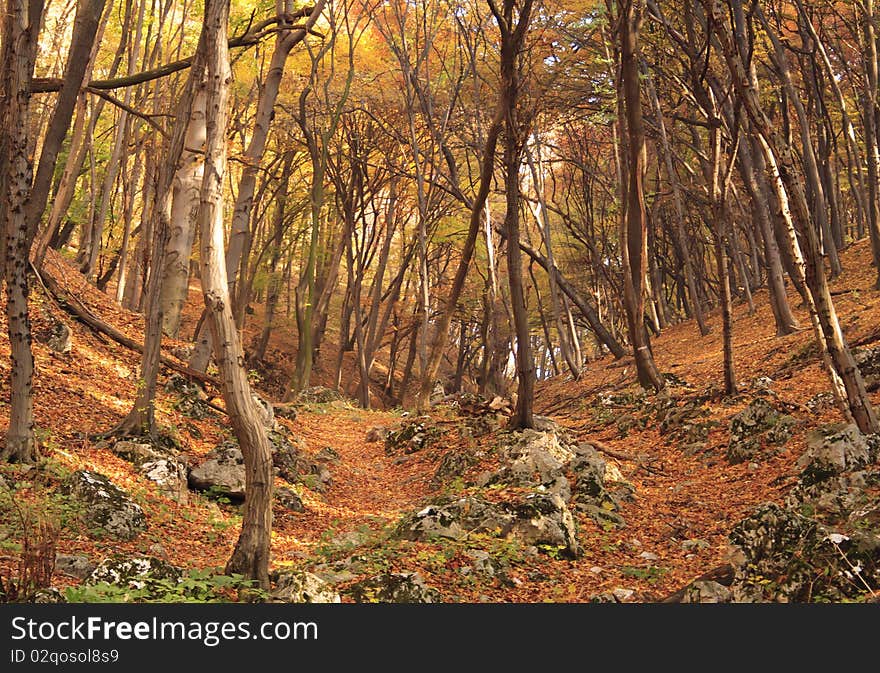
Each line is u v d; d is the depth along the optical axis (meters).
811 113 28.83
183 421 13.72
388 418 23.05
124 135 24.20
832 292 24.70
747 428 12.99
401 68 26.41
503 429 14.37
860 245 29.52
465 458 13.66
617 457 14.14
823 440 9.67
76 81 10.74
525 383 14.23
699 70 16.45
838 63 27.33
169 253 17.92
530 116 14.05
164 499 10.11
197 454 12.41
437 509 9.42
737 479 11.91
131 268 32.47
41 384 12.43
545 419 15.78
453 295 18.27
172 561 8.11
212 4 7.20
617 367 31.06
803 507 9.13
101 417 12.27
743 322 29.05
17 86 9.02
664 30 18.94
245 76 25.30
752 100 10.25
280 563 8.82
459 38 25.72
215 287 6.90
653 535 10.00
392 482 14.92
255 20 21.70
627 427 16.42
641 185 17.64
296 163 29.67
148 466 10.59
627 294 18.25
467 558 8.27
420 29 28.36
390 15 27.48
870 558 6.56
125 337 16.33
